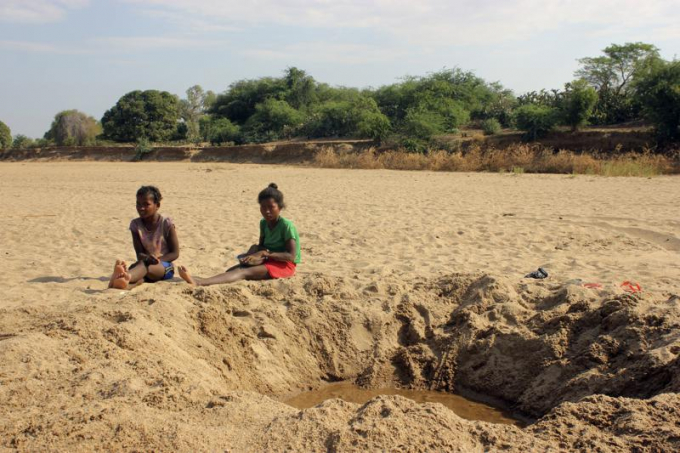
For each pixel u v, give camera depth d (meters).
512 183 19.91
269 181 22.64
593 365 4.15
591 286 5.72
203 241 9.48
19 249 8.88
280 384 4.54
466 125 43.69
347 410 3.13
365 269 7.14
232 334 4.69
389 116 47.12
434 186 19.30
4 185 22.66
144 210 6.22
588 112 33.81
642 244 8.70
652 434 2.79
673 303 4.63
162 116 61.47
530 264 7.48
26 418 2.98
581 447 2.77
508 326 4.84
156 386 3.50
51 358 3.69
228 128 52.22
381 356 4.87
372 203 14.52
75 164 45.75
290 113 50.59
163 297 4.94
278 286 5.57
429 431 2.88
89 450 2.74
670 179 20.45
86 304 5.02
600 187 17.70
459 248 8.66
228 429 2.99
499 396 4.49
